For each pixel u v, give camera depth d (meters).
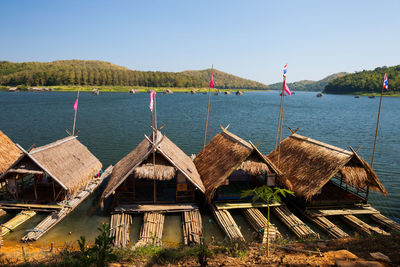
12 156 26.22
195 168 26.55
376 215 21.00
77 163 24.20
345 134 58.25
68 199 22.80
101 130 57.56
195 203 22.14
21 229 18.73
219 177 21.78
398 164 36.00
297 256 11.11
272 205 22.00
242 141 24.38
